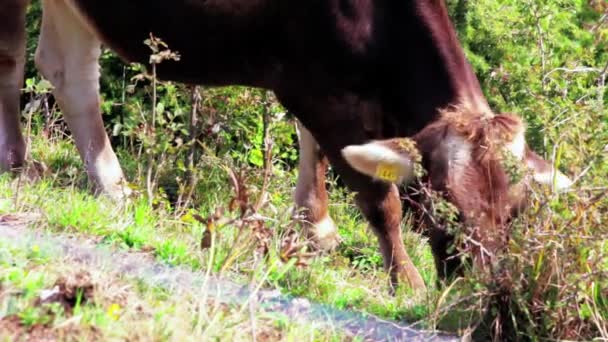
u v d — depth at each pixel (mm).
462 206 7715
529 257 6836
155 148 9656
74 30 10547
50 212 8125
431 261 10414
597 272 6672
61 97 10648
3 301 5297
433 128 8125
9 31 10398
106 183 10375
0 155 10352
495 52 13266
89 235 7848
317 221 10492
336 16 9148
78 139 10586
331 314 6770
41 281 5684
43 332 5070
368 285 8867
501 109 12031
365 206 9492
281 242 7465
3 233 7059
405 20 9203
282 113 12078
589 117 7258
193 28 9562
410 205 11000
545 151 8141
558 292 6723
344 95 9414
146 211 9148
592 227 6875
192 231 8805
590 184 7008
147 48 9938
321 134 9656
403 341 6496
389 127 9523
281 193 11477
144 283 6117
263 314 6055
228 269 7266
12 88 10523
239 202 6941
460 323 6914
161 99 12219
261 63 9641
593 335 6723
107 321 5234
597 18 14195
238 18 9391
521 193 7531
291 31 9328
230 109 12312
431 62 9133
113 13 9867
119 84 13812
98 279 5664
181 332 5273
